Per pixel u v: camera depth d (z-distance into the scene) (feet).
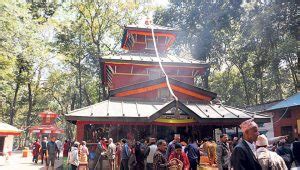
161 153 30.25
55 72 174.09
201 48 142.31
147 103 71.31
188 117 62.08
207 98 76.64
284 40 100.78
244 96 178.40
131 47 105.60
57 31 144.66
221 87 184.34
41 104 221.25
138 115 60.85
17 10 59.67
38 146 88.69
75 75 182.09
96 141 64.85
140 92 74.18
